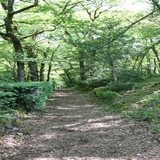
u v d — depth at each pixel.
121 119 9.91
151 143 6.55
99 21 22.86
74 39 20.97
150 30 21.58
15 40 16.48
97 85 22.30
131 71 18.70
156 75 23.11
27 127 8.91
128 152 6.08
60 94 24.97
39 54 25.52
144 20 22.50
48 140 7.45
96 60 17.64
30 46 20.05
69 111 13.19
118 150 6.30
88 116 11.38
